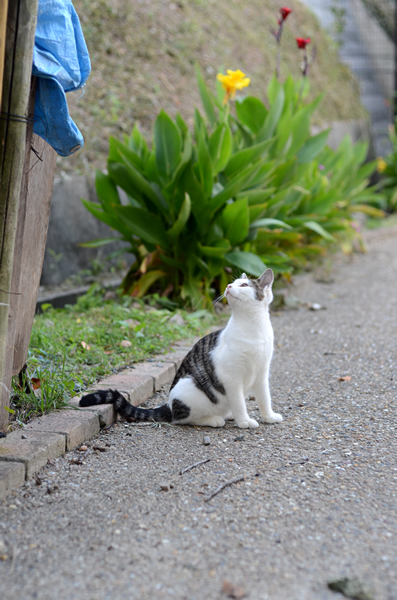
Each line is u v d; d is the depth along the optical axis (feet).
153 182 18.37
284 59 40.63
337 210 26.40
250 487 8.29
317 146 22.11
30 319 10.51
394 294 21.79
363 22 55.47
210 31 34.83
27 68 7.86
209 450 9.64
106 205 18.69
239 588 6.08
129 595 6.04
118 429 10.60
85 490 8.26
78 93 22.98
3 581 6.30
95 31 25.88
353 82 50.62
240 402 10.49
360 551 6.75
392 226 36.91
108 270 21.43
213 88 31.22
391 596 5.95
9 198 8.22
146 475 8.73
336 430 10.37
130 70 26.71
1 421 9.13
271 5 44.60
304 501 7.88
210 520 7.45
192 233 18.40
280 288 21.83
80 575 6.39
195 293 18.16
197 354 10.85
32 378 11.13
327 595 6.00
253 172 17.90
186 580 6.27
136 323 15.64
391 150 47.96
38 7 8.32
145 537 7.10
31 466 8.50
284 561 6.58
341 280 24.39
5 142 8.04
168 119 17.42
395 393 12.19
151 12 30.68
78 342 13.60
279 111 20.35
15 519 7.51
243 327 10.24
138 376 12.41
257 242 20.53
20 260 9.06
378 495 8.00
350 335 16.88
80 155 21.59
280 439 10.05
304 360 14.83
